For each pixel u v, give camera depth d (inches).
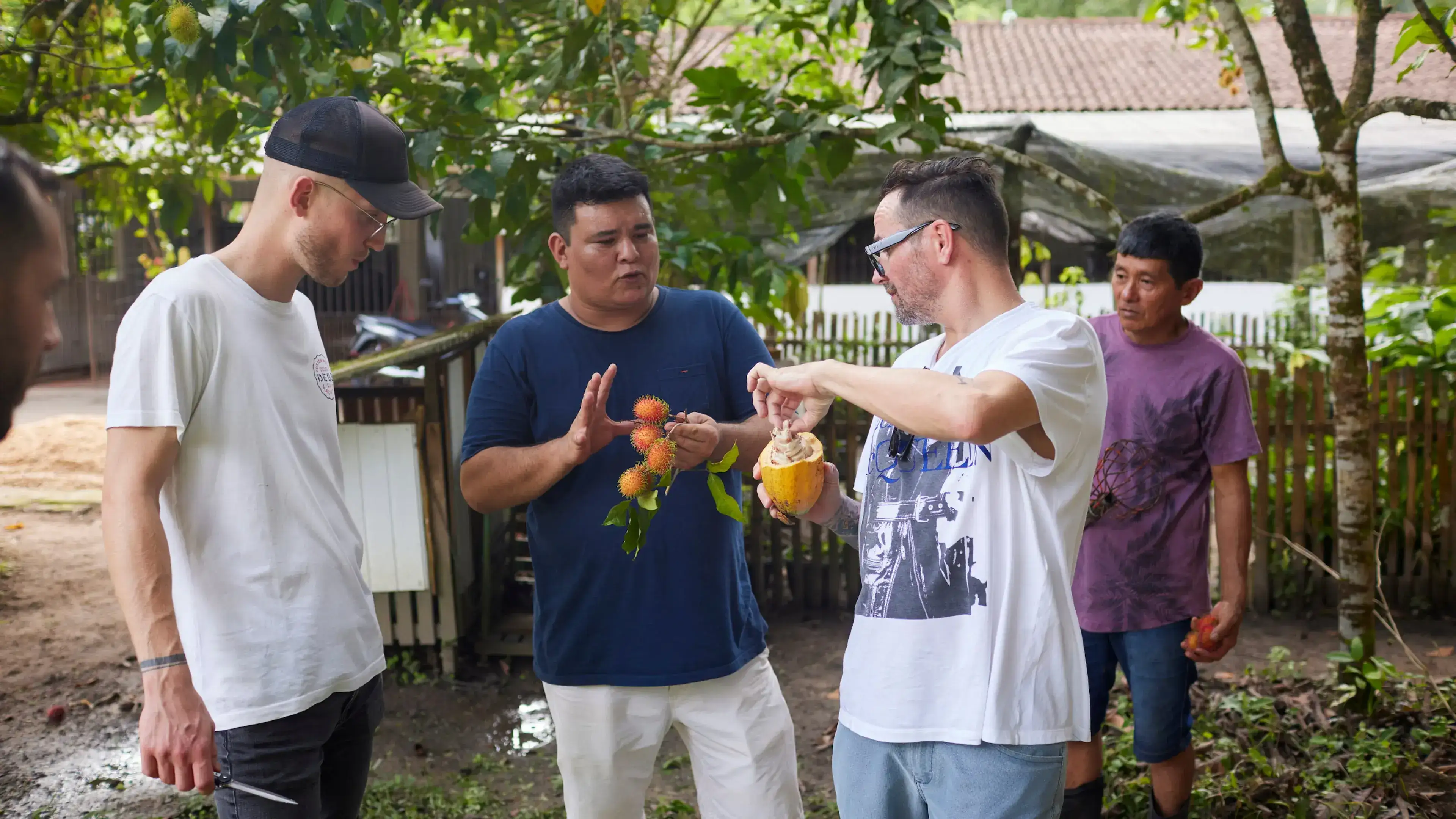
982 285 78.0
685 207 186.4
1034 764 72.9
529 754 161.5
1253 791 131.3
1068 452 72.6
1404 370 221.1
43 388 589.0
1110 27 651.5
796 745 162.4
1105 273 565.3
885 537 79.1
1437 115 144.6
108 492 75.6
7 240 40.1
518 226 163.3
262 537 82.4
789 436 83.4
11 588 243.3
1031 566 74.6
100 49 185.0
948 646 74.9
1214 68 556.7
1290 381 220.7
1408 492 219.1
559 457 94.0
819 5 178.7
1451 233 246.5
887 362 422.6
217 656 80.7
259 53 136.6
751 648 104.2
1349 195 157.8
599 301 101.3
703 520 100.1
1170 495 114.7
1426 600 220.5
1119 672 179.3
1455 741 141.7
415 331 559.2
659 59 242.1
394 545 182.2
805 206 173.2
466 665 193.8
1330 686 163.2
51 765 158.7
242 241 86.1
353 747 94.1
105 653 205.5
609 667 100.3
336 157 82.6
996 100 532.4
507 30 183.5
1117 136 432.1
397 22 160.2
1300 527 217.0
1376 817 125.7
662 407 90.6
